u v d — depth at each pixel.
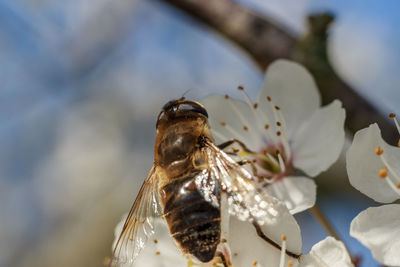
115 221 0.20
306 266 0.12
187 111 0.13
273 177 0.13
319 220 0.13
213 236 0.12
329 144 0.13
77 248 0.19
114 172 0.21
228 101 0.13
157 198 0.12
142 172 0.21
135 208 0.12
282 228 0.12
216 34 0.14
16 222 0.21
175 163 0.12
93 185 0.21
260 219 0.12
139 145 0.22
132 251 0.12
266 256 0.12
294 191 0.13
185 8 0.14
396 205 0.12
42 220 0.21
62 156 0.22
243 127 0.13
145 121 0.22
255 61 0.14
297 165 0.13
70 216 0.21
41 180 0.21
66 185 0.21
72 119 0.22
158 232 0.13
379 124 0.14
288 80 0.13
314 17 0.14
